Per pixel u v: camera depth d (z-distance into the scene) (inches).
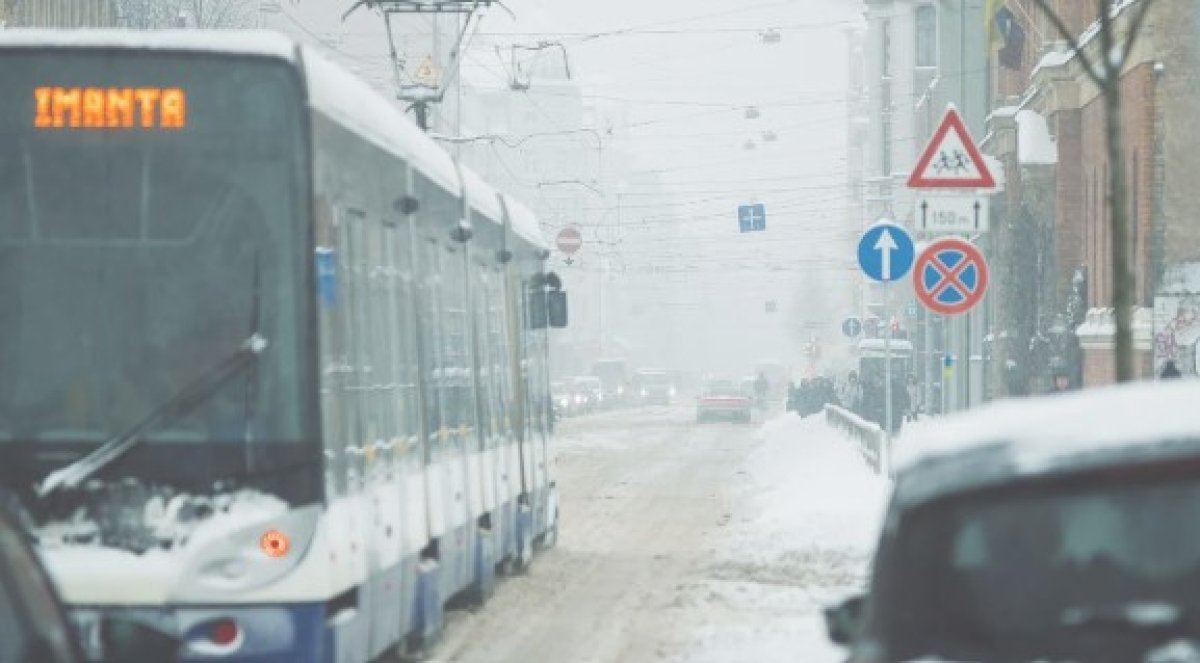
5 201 948.0
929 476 448.5
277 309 940.0
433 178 1331.2
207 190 945.5
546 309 1999.3
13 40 951.0
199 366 935.0
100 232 944.9
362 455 1032.2
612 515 2593.5
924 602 440.5
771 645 1253.1
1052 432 446.3
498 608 1533.0
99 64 951.0
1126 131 3053.6
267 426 931.3
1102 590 429.1
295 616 920.9
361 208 1072.8
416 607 1198.3
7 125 950.4
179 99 948.6
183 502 923.4
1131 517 431.2
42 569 521.0
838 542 1935.3
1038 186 3818.9
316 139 963.3
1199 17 2844.5
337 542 952.3
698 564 1878.7
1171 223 2861.7
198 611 916.0
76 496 922.1
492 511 1558.8
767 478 3324.3
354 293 1042.1
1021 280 3850.9
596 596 1619.1
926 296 1648.6
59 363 936.3
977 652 432.1
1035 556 434.6
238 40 951.6
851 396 5128.0
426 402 1254.3
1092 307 3464.6
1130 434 436.5
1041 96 3858.3
